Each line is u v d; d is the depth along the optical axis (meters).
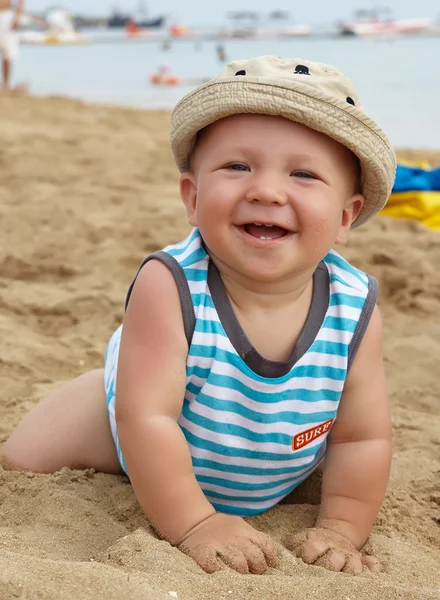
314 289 0.83
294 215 0.77
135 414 0.79
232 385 0.80
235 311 0.81
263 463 0.83
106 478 0.89
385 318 1.50
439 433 1.09
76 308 1.42
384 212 2.04
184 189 0.84
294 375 0.81
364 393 0.85
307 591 0.70
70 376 1.20
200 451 0.82
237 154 0.77
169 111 3.89
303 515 0.87
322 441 0.85
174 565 0.71
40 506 0.83
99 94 4.80
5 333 1.30
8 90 4.34
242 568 0.74
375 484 0.84
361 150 0.78
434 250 1.82
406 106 3.79
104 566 0.68
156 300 0.80
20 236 1.79
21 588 0.64
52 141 2.90
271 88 0.76
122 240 1.81
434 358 1.31
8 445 0.93
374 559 0.79
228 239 0.78
